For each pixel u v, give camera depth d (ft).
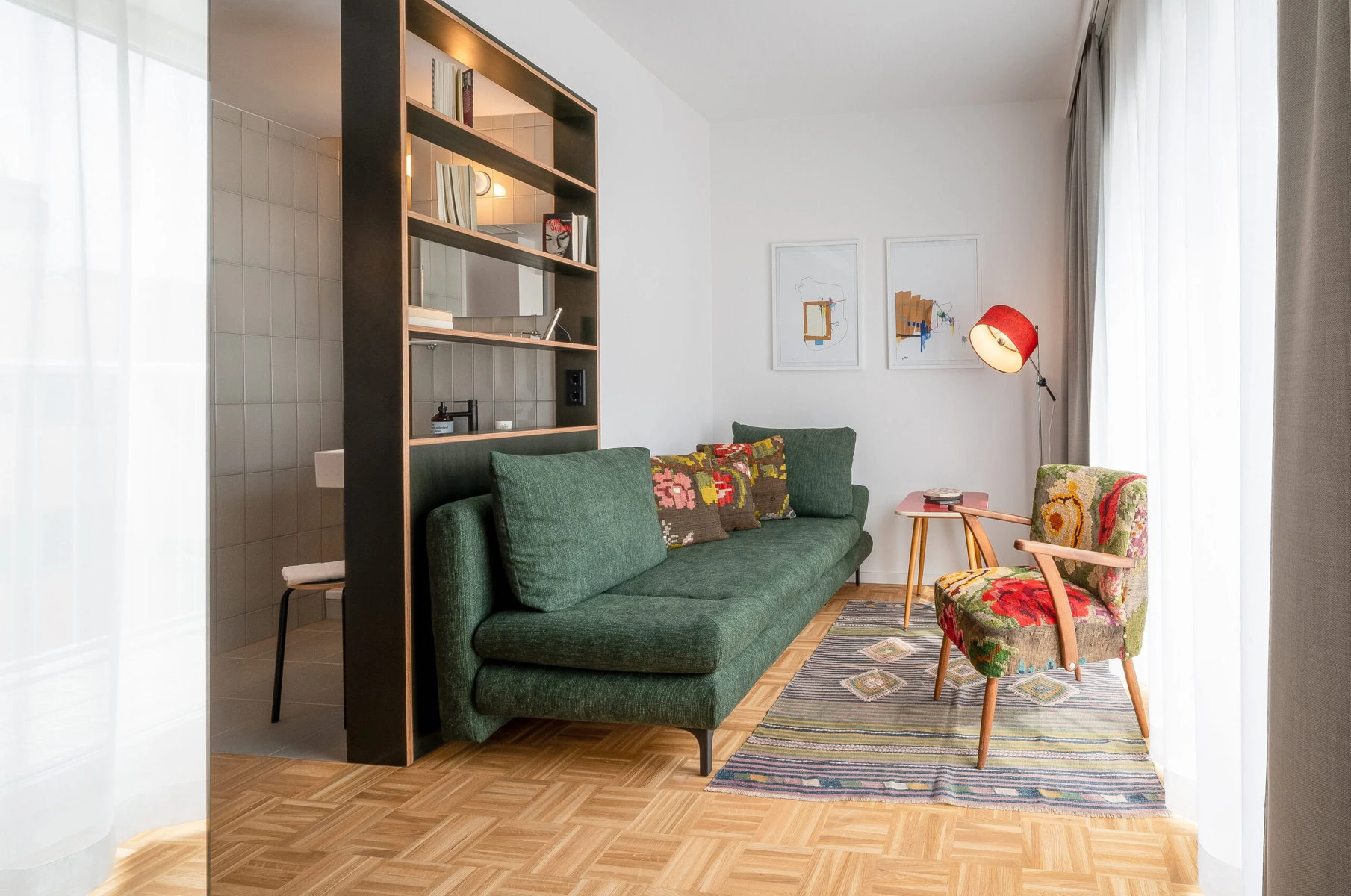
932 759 8.89
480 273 13.48
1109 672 11.87
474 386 14.01
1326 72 3.37
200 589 4.91
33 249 4.22
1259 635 5.02
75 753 4.42
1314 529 3.46
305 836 7.44
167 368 4.75
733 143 18.69
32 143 4.21
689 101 17.39
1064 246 16.94
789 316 18.42
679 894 6.47
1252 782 5.06
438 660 8.90
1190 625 7.61
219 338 13.42
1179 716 7.64
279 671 10.34
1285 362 3.77
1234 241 6.37
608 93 14.26
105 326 4.49
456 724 8.90
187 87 4.80
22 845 4.25
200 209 4.87
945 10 13.30
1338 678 3.31
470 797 8.18
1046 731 9.66
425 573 9.22
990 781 8.36
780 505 15.97
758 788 8.28
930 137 17.62
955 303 17.52
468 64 10.89
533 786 8.42
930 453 17.74
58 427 4.32
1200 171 6.86
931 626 14.37
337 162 15.71
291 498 14.79
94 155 4.43
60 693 4.36
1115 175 11.89
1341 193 3.30
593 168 12.82
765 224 18.54
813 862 6.91
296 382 14.89
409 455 8.93
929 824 7.53
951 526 17.75
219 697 11.27
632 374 15.12
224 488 13.51
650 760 9.05
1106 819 7.57
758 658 9.64
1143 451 10.94
